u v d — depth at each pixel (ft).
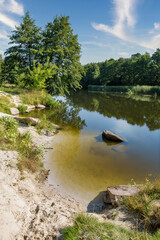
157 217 8.55
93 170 16.20
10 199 8.80
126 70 176.96
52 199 11.21
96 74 206.90
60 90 66.85
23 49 69.00
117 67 185.98
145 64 159.53
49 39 67.56
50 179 14.20
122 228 7.98
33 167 14.32
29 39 68.59
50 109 44.52
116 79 191.31
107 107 55.16
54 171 15.52
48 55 67.82
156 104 63.77
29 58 71.31
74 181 14.20
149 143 24.38
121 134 28.19
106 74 190.19
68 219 8.66
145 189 11.37
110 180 14.69
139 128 32.01
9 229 7.00
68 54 68.18
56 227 7.87
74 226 7.94
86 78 211.00
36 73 58.29
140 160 18.90
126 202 10.37
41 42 70.64
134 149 22.02
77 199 11.95
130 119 39.09
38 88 57.41
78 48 71.46
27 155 15.35
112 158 19.03
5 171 11.87
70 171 15.74
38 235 7.27
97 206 11.28
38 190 12.03
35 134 23.53
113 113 45.39
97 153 20.11
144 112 47.65
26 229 7.50
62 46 67.46
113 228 7.90
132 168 17.03
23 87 64.34
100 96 95.71
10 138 17.31
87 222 8.27
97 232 7.49
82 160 18.10
